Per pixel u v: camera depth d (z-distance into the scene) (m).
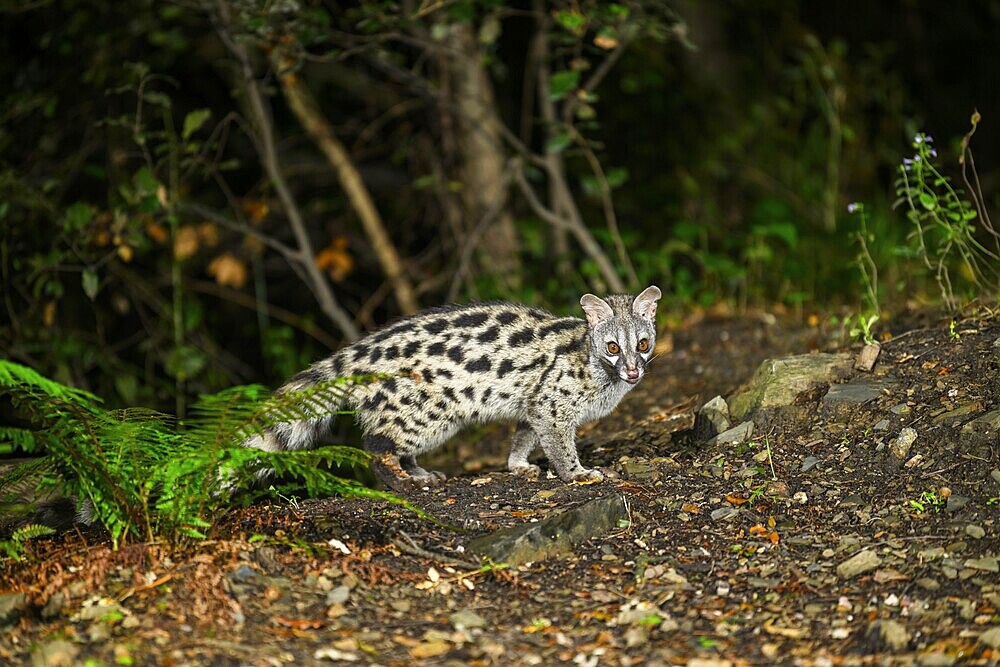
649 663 5.86
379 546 7.23
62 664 5.56
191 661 5.65
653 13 15.47
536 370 8.92
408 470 9.27
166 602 6.19
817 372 9.16
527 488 8.50
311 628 6.13
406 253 17.69
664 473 8.52
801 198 16.94
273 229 17.62
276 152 16.36
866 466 8.01
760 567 6.98
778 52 20.27
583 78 19.00
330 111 18.39
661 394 11.47
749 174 17.64
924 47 23.81
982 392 8.30
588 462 9.33
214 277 18.05
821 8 23.06
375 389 8.95
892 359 9.20
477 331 9.06
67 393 7.27
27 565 6.84
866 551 6.89
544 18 14.72
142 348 14.86
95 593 6.30
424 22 15.11
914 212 10.06
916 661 5.68
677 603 6.59
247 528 7.37
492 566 6.96
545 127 15.67
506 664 5.87
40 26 15.38
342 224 17.83
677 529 7.58
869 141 19.03
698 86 18.77
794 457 8.37
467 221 16.05
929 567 6.66
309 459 7.06
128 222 12.72
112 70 14.48
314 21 12.29
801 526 7.48
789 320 13.06
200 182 17.31
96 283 12.62
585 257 17.00
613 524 7.64
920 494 7.54
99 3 14.35
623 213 18.45
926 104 23.44
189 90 17.69
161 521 6.88
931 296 12.80
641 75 17.50
